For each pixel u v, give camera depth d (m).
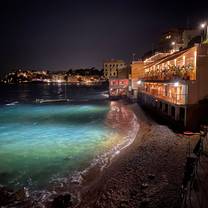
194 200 10.62
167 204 13.64
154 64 52.59
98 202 15.05
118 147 26.48
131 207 14.05
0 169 21.38
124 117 46.59
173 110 34.69
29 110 65.31
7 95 138.75
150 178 17.25
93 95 118.25
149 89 54.72
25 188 17.67
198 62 29.22
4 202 15.66
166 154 21.59
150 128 33.09
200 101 29.34
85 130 36.81
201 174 12.81
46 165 22.19
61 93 144.75
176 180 16.50
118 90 82.81
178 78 32.22
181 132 29.44
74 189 17.27
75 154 25.09
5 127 41.28
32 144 29.55
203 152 16.06
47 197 16.31
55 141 30.73
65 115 53.72
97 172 19.94
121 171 19.16
